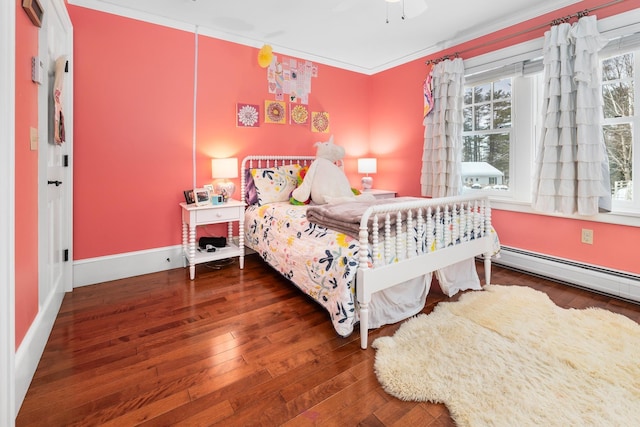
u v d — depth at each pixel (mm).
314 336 1888
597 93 2330
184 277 2859
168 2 2619
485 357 1615
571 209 2461
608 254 2479
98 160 2662
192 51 3043
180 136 3033
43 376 1497
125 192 2797
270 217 2811
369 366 1602
